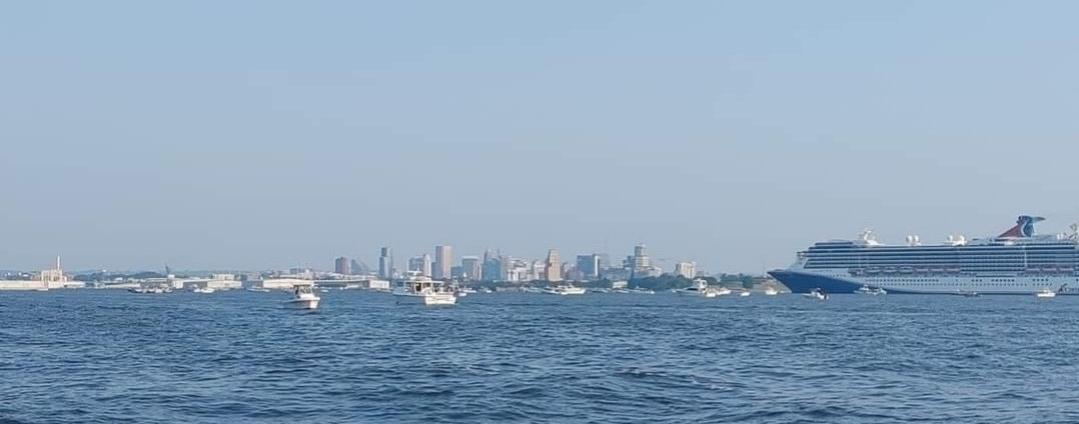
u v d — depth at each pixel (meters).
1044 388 71.69
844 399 64.75
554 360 90.38
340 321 165.62
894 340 121.75
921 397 66.25
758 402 62.88
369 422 55.44
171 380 73.75
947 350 105.81
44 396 65.06
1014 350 106.44
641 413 58.47
